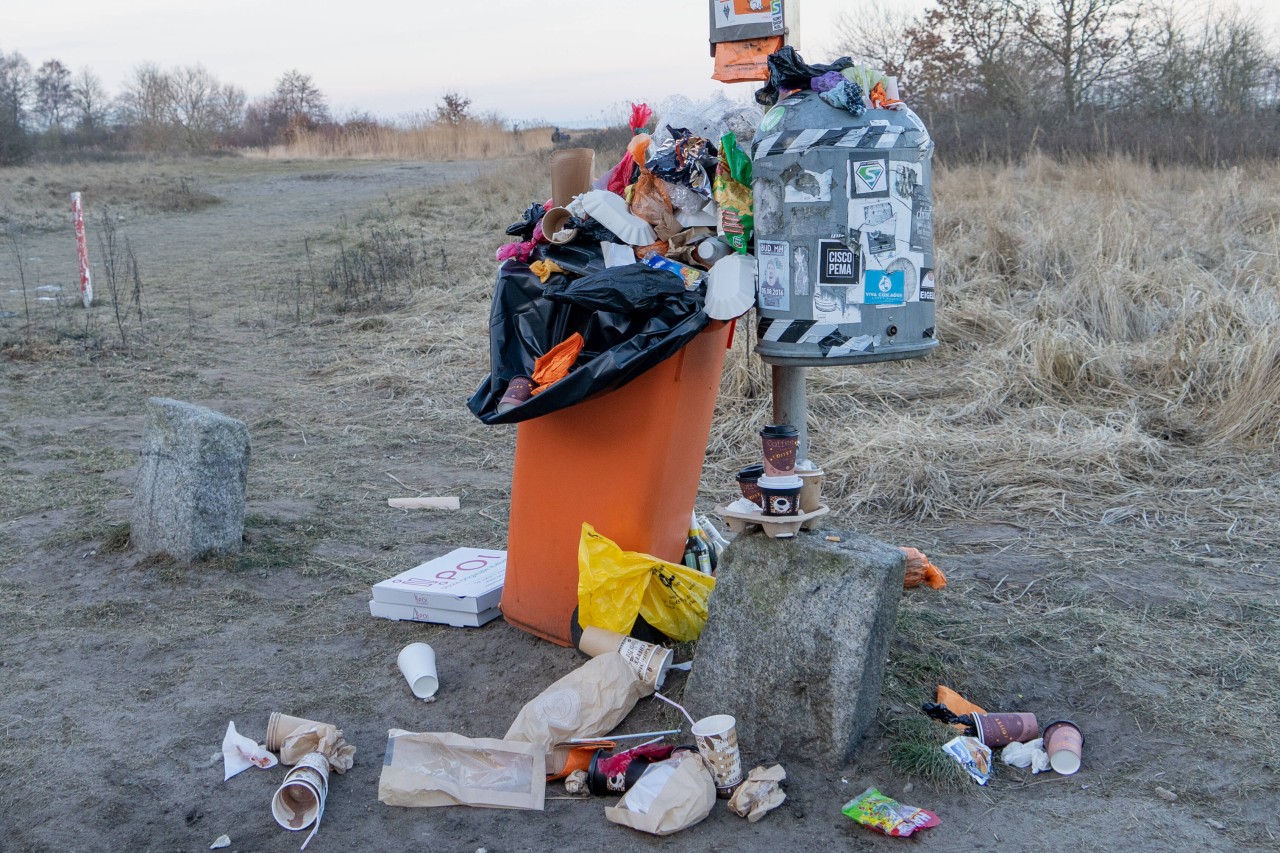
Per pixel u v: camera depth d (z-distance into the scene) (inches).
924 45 1097.4
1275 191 529.7
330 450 276.4
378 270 549.6
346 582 186.1
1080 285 347.9
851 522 215.9
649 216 140.8
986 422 271.3
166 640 162.2
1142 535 200.5
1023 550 195.2
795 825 114.7
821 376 303.3
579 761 126.6
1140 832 112.3
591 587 141.9
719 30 141.9
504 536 211.0
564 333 151.2
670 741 129.1
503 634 161.8
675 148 135.5
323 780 120.6
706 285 134.3
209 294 525.0
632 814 114.1
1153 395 277.4
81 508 222.8
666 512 149.8
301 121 2122.3
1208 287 332.2
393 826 116.9
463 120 1576.0
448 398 324.2
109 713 141.0
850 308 124.1
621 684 131.8
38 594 179.8
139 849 113.3
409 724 138.3
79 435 283.3
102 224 821.9
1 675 151.4
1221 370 273.6
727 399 283.6
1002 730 129.1
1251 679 143.2
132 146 2060.8
